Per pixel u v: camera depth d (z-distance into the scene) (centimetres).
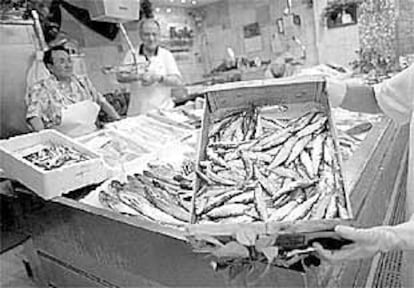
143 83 345
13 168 179
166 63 362
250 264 90
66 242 170
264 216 86
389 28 319
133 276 138
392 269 169
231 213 89
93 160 176
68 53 295
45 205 173
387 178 205
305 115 120
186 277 116
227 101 125
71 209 156
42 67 282
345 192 90
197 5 580
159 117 264
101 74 470
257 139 114
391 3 318
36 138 195
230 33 573
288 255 83
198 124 250
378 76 296
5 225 233
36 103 266
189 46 607
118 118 330
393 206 223
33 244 200
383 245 81
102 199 155
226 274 101
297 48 415
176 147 216
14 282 236
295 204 88
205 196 97
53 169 167
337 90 135
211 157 110
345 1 400
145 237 124
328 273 98
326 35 420
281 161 104
